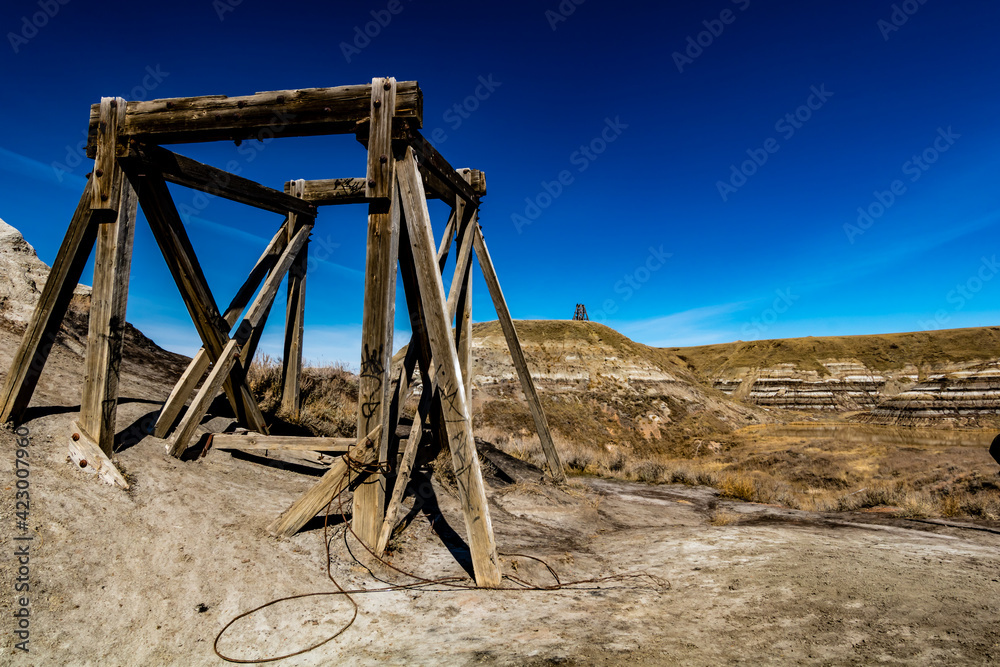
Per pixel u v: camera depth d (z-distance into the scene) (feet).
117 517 13.43
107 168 16.34
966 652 10.33
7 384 15.66
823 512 37.70
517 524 23.62
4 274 29.58
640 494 42.22
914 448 82.12
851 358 287.07
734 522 30.53
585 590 15.31
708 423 148.87
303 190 26.94
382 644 11.02
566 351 167.02
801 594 14.51
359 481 16.21
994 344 287.69
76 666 9.50
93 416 15.55
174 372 33.50
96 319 15.92
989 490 46.19
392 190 16.26
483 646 10.72
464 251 24.12
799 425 135.23
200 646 10.59
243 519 15.34
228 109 16.42
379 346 16.28
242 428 23.17
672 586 15.99
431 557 16.98
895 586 15.24
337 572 14.33
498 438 65.82
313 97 16.42
